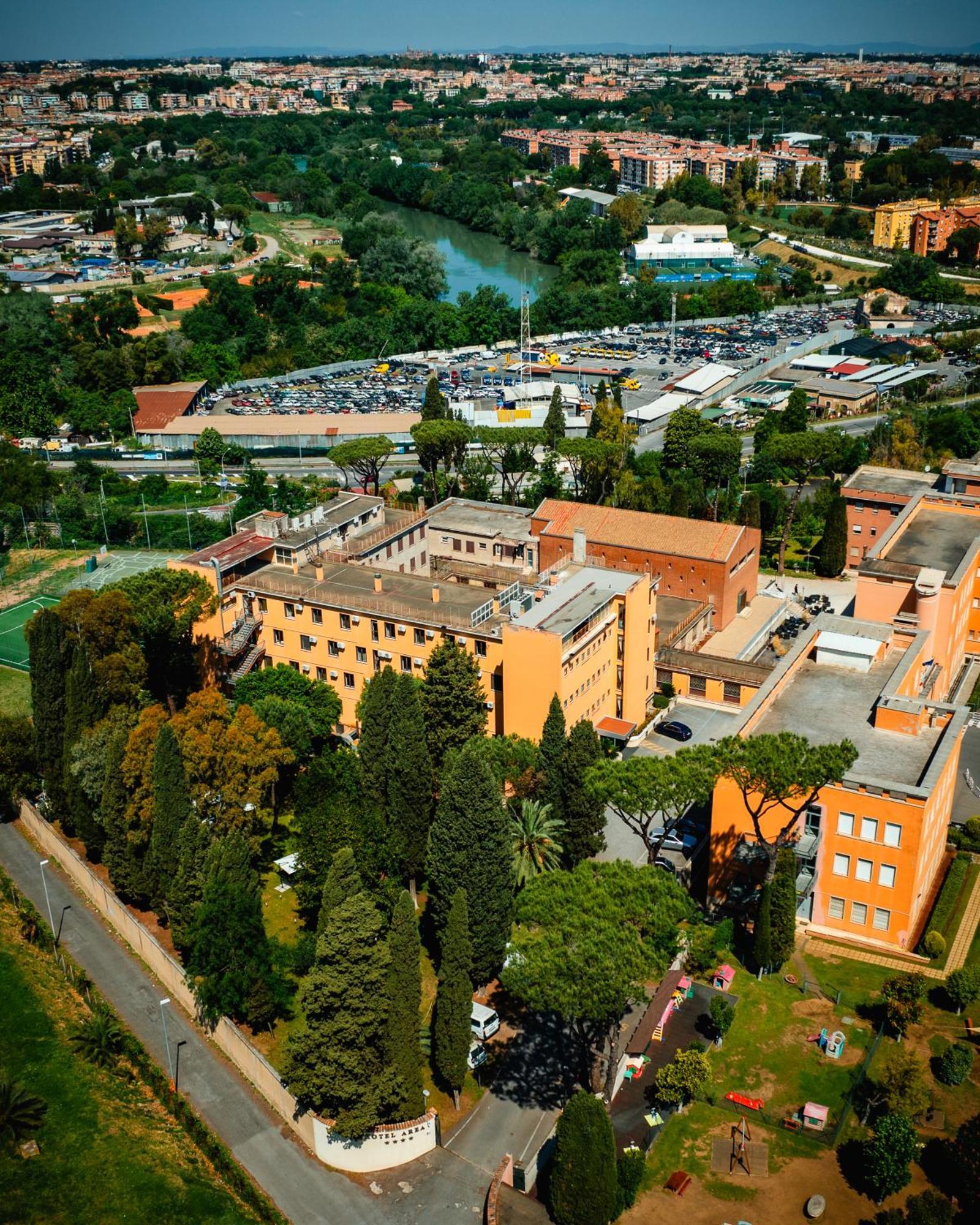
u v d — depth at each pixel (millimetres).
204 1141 85250
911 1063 80188
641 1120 82500
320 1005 81875
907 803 93312
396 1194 81188
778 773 89375
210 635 143625
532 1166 81000
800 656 119000
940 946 96188
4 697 157625
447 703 119188
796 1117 81250
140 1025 97625
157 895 104500
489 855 95625
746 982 94875
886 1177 74188
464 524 179250
